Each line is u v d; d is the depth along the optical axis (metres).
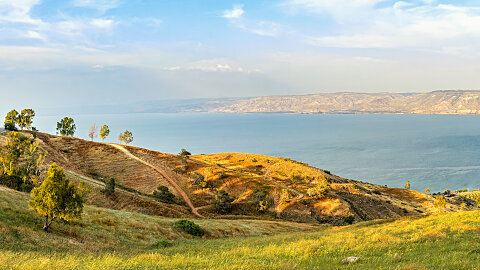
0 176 58.00
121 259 19.89
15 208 31.36
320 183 113.25
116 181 97.94
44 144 110.75
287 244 27.56
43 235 26.84
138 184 99.25
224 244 33.47
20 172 59.84
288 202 98.19
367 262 16.25
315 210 95.12
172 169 115.88
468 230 24.06
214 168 123.56
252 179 116.00
